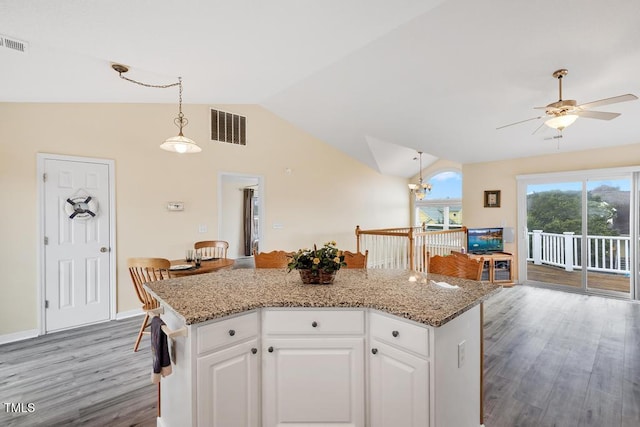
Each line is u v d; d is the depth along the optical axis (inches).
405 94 153.6
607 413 80.5
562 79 121.8
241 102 178.9
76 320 139.7
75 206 138.4
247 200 329.4
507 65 117.3
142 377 97.6
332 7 76.8
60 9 64.0
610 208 192.4
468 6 91.0
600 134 177.5
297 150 237.0
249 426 62.2
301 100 186.2
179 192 172.9
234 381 60.1
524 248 227.3
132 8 66.0
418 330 55.2
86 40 78.5
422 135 203.8
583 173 200.1
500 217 237.8
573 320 150.2
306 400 63.6
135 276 122.9
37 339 126.5
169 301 64.1
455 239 233.8
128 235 154.8
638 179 183.0
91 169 143.9
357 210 289.1
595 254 198.1
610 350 117.0
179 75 112.9
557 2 85.2
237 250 323.6
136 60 94.6
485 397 87.7
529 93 136.9
